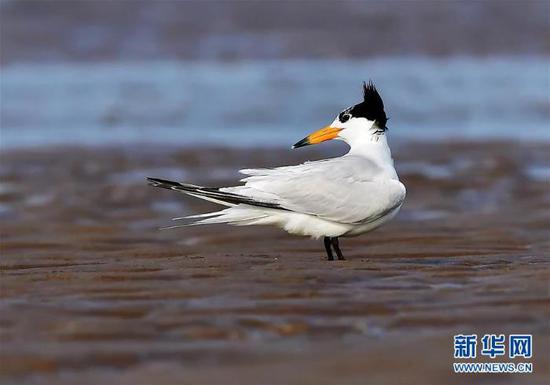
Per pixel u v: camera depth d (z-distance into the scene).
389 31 35.19
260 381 6.75
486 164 19.31
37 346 7.43
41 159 20.42
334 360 7.13
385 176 11.13
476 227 14.06
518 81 29.22
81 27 35.28
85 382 6.72
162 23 35.78
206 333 7.73
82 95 28.14
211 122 24.97
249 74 30.61
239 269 10.09
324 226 10.91
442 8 36.75
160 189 17.34
